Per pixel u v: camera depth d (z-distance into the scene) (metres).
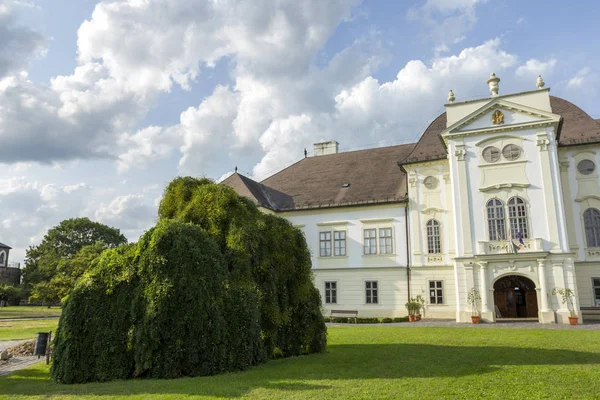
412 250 35.94
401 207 37.00
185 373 12.81
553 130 30.89
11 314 49.56
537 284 29.48
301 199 40.84
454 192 32.78
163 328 12.84
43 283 51.53
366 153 44.25
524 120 31.58
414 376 11.48
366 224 37.94
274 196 42.41
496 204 31.56
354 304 37.16
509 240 30.61
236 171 41.81
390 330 24.88
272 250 16.64
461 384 10.31
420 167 36.72
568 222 32.66
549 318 28.62
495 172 31.92
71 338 12.80
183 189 16.97
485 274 30.66
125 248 14.30
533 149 31.23
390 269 36.41
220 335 13.23
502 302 34.06
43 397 10.47
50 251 83.12
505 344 17.61
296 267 17.36
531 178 30.97
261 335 15.20
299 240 17.83
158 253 13.59
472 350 16.16
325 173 43.22
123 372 12.77
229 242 15.54
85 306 13.16
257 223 16.61
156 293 13.00
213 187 16.64
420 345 18.02
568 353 14.87
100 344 12.84
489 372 11.75
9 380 13.46
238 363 13.41
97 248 52.22
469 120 32.88
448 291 34.28
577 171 33.06
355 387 10.29
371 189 39.16
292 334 16.88
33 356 18.97
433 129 39.16
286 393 9.86
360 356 15.50
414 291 35.28
